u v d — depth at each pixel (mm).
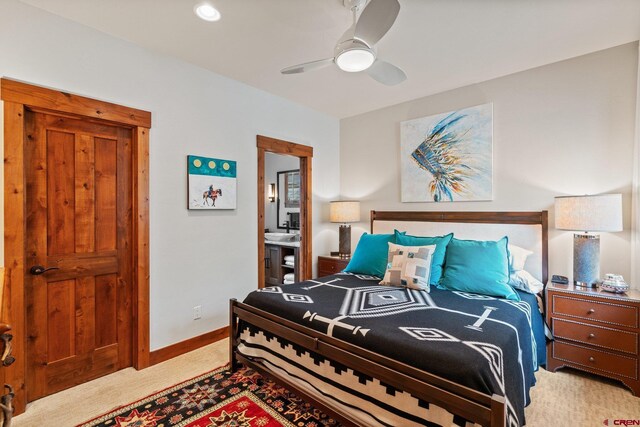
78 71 2223
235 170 3230
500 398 1141
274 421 1894
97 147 2396
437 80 3219
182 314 2822
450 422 1301
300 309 2045
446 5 1997
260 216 3480
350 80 3238
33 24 2037
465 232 3338
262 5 2012
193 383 2311
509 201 3111
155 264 2641
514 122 3074
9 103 1941
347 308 2039
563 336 2438
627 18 2152
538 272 2889
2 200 1930
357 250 3330
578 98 2742
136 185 2539
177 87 2779
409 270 2613
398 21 2172
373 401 1547
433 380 1312
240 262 3293
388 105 4004
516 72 3047
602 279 2637
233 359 2453
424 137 3672
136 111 2512
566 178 2811
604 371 2270
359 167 4363
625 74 2537
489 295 2412
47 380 2158
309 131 4117
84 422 1880
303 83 3312
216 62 2844
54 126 2189
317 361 1815
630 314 2180
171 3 1999
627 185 2535
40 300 2135
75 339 2293
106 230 2445
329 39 2439
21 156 1989
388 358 1476
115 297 2490
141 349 2539
